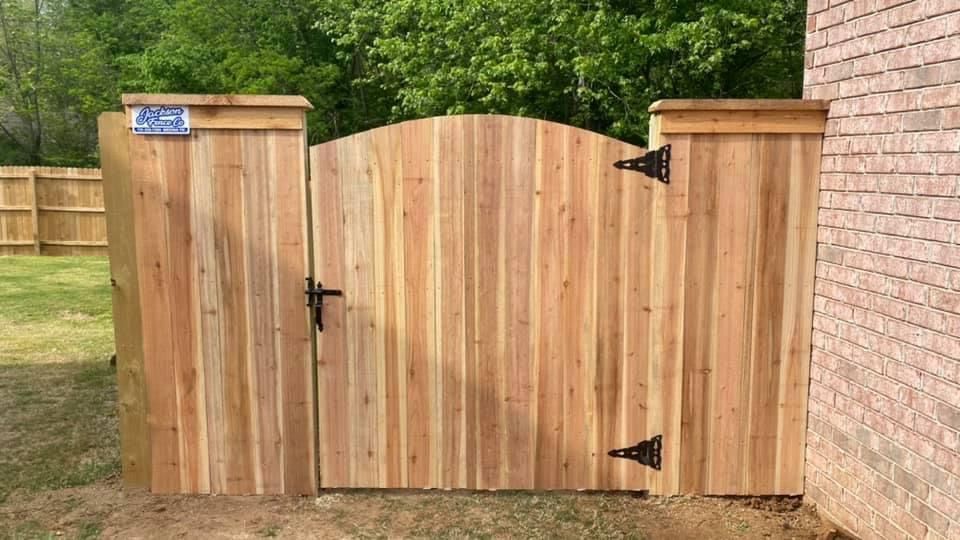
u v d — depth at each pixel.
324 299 3.91
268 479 4.05
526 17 12.31
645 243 3.84
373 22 16.81
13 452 4.63
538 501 3.98
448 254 3.88
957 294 2.85
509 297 3.90
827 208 3.73
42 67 23.03
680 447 3.98
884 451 3.30
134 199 3.84
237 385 3.98
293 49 19.53
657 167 3.78
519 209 3.84
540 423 3.99
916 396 3.08
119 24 24.70
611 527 3.72
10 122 24.19
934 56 2.95
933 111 2.96
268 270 3.88
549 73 12.71
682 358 3.91
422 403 3.99
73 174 15.47
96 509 3.89
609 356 3.93
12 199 15.30
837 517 3.68
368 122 20.44
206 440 4.02
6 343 7.54
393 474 4.05
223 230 3.86
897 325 3.20
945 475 2.92
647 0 12.11
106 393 5.84
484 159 3.81
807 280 3.85
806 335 3.89
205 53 17.42
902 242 3.15
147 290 3.91
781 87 13.71
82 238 15.68
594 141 3.79
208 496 4.05
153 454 4.04
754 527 3.72
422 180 3.83
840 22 3.59
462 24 13.25
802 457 3.98
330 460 4.05
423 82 14.24
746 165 3.77
